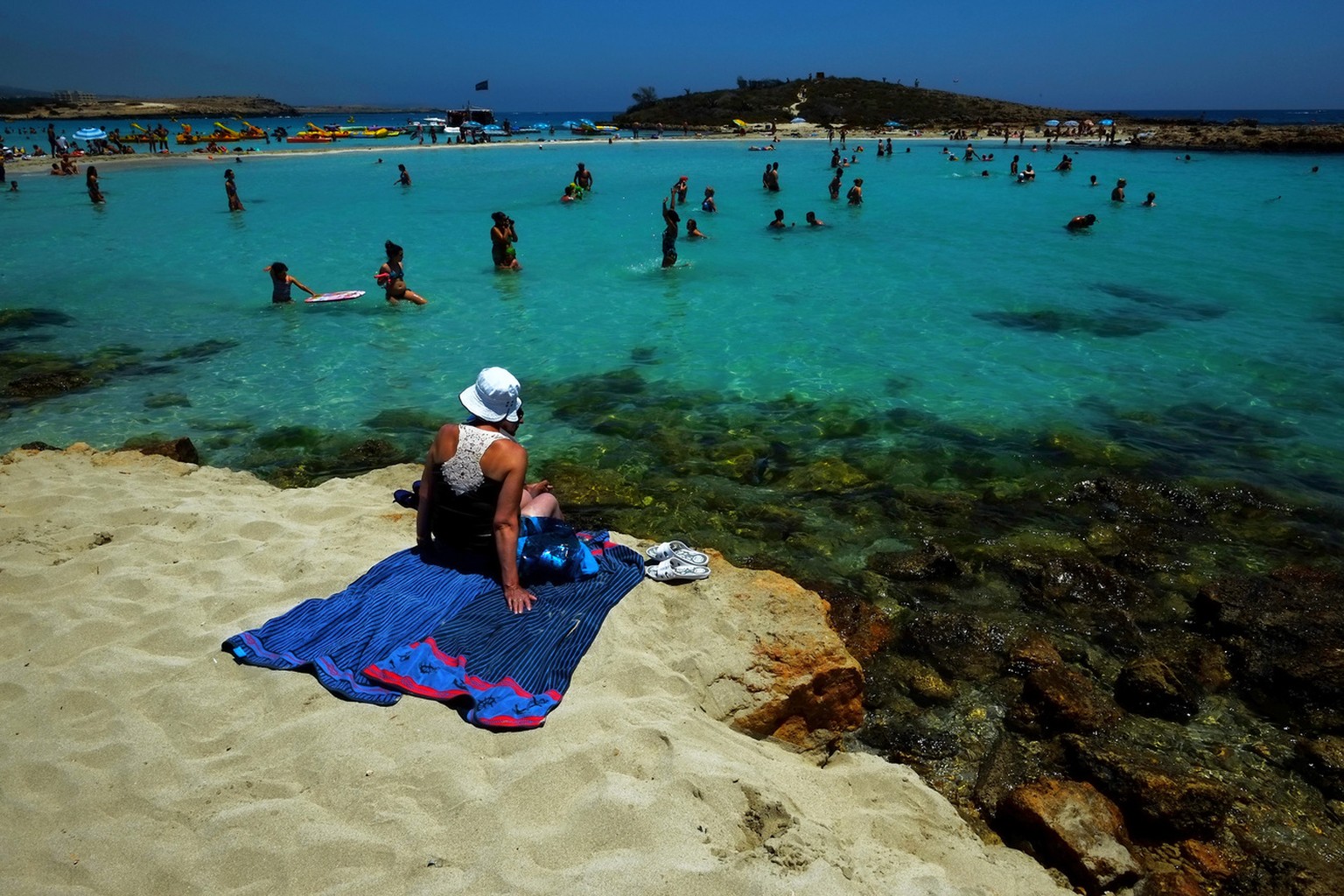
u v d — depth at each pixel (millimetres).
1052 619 6238
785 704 4559
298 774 3514
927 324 14047
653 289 16609
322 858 3100
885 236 22953
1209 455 8938
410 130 83250
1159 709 5262
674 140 74188
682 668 4547
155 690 4016
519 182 38062
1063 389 10922
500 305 15328
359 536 5715
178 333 13477
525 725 3816
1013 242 22078
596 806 3365
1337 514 7688
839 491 8164
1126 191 34281
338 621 4430
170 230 23906
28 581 5102
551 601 4715
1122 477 8414
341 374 11555
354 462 8805
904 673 5605
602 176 41062
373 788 3451
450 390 10977
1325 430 9570
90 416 9945
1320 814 4555
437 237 22859
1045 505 7918
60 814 3285
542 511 5395
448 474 4766
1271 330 13586
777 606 5070
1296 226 24484
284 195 32750
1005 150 59531
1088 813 4211
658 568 5297
